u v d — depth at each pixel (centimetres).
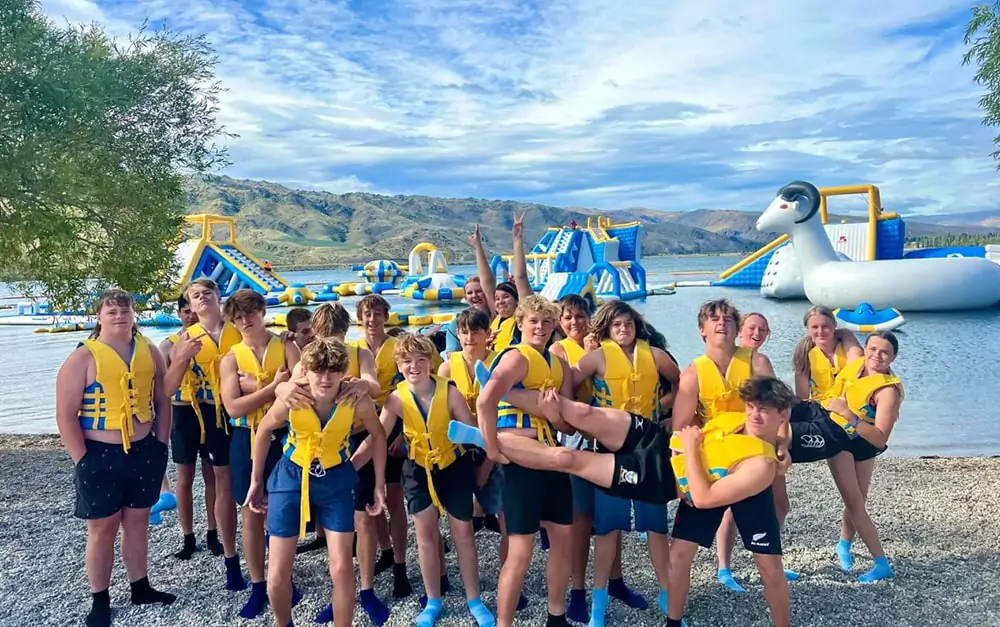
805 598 431
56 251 920
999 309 3306
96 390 398
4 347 2294
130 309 414
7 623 414
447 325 602
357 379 388
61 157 849
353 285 5156
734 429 354
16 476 738
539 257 4925
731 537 448
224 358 432
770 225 3669
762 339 425
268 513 370
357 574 479
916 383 1376
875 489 670
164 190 984
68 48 855
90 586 440
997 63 662
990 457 819
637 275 4566
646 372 410
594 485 365
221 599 443
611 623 408
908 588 441
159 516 596
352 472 376
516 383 379
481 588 457
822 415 421
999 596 427
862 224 4381
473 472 417
